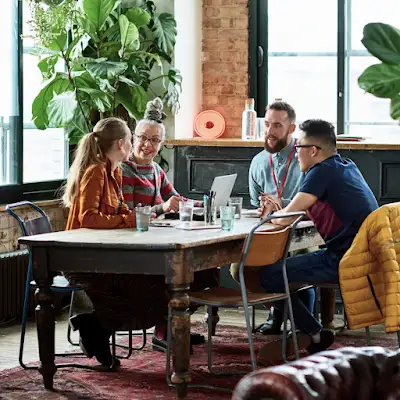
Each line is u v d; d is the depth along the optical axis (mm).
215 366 6211
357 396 2801
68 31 8492
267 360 6246
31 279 6320
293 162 7207
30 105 8273
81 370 6070
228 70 9266
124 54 8266
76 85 8000
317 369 2725
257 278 6477
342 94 8992
